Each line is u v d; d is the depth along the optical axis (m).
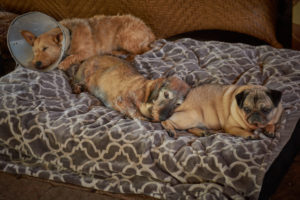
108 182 1.74
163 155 1.68
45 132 1.92
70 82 2.50
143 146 1.72
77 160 1.85
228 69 2.34
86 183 1.75
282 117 1.77
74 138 1.86
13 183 1.83
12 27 2.35
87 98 2.23
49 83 2.35
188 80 2.30
